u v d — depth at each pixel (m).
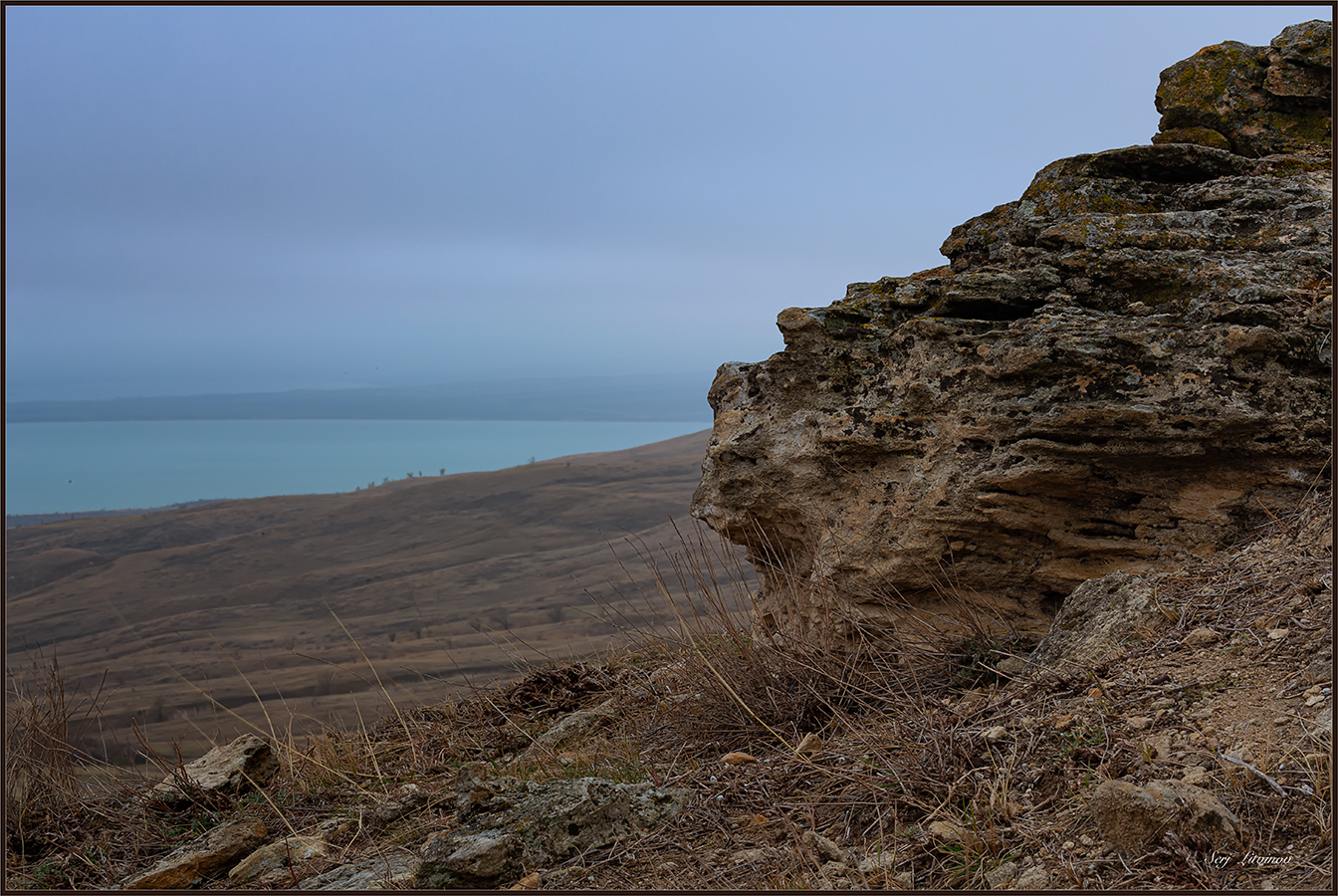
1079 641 3.71
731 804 3.50
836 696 4.27
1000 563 4.58
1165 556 4.19
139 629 93.88
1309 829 2.35
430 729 5.73
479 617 70.69
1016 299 4.80
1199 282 4.50
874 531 4.75
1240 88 5.73
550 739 5.18
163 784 4.60
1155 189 5.27
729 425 5.59
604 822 3.35
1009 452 4.38
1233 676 3.07
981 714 3.49
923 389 4.72
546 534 127.81
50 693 4.66
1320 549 3.62
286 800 4.54
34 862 4.08
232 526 168.12
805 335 5.25
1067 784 2.86
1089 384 4.30
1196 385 4.15
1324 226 4.59
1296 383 4.13
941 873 2.67
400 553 130.88
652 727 4.74
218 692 26.64
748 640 5.00
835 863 2.84
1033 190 5.47
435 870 3.13
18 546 157.75
